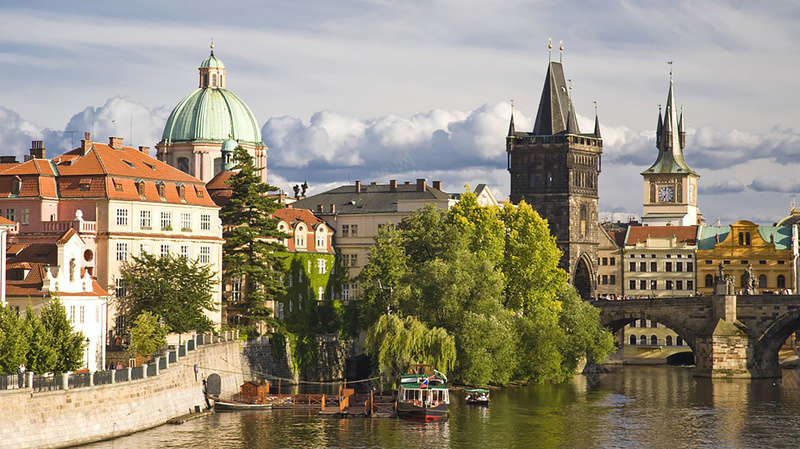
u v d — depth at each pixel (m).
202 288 198.38
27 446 131.75
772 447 158.50
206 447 147.88
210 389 184.38
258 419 170.88
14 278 171.00
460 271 199.88
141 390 155.62
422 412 173.12
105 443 144.12
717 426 174.12
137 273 197.12
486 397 190.75
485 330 196.00
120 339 193.50
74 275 171.88
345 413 176.50
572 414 182.75
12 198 195.75
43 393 134.75
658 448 157.12
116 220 196.62
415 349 189.38
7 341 140.50
